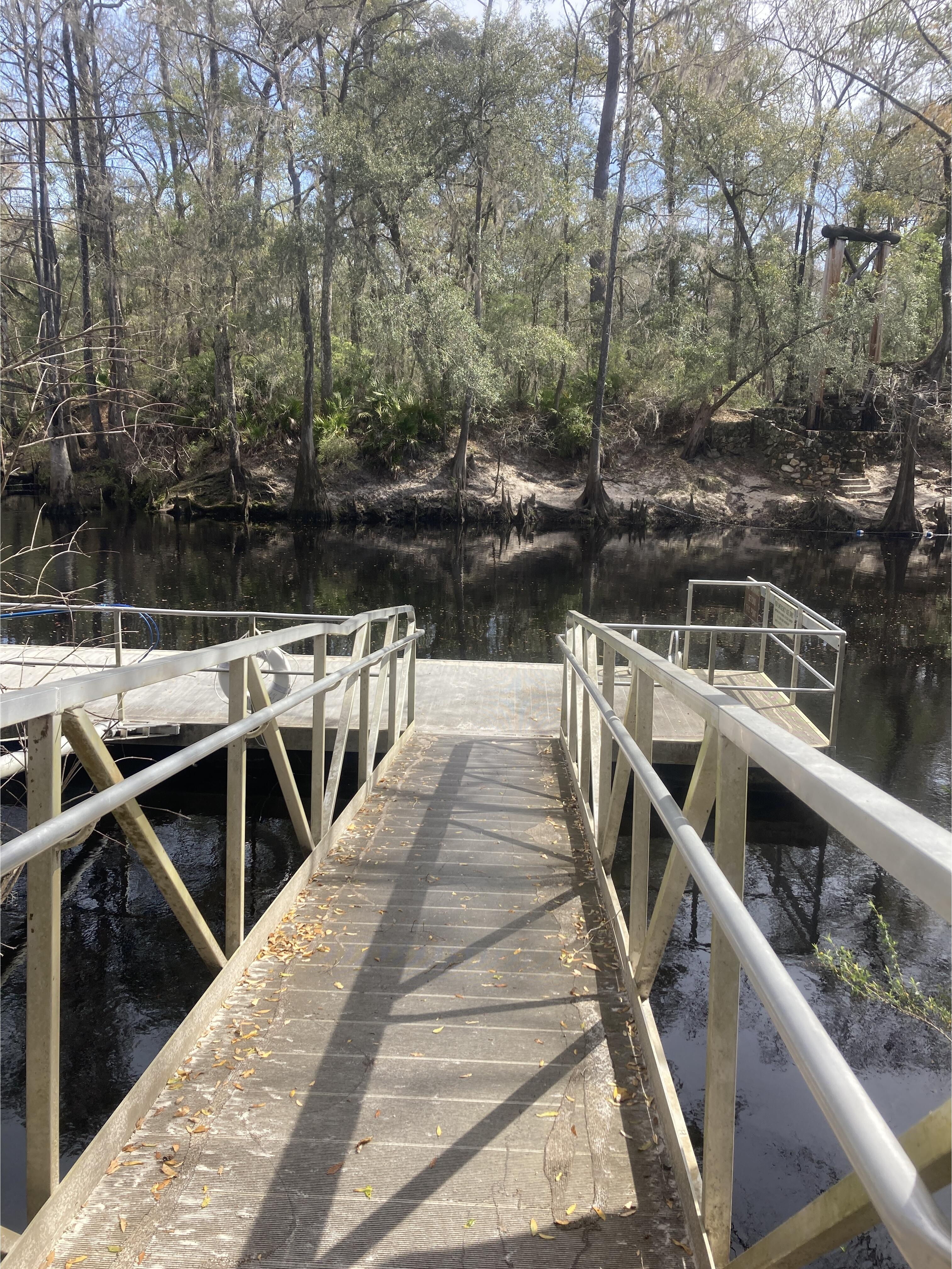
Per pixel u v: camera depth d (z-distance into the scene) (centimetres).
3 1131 356
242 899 321
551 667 1047
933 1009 414
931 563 2405
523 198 3338
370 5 2967
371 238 2823
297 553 2362
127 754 725
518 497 3247
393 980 314
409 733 734
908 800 739
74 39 2380
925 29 2905
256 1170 213
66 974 466
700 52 3128
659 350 3444
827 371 3272
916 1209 74
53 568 2002
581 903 391
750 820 710
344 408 3406
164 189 3525
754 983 125
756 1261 144
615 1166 217
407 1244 192
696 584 991
